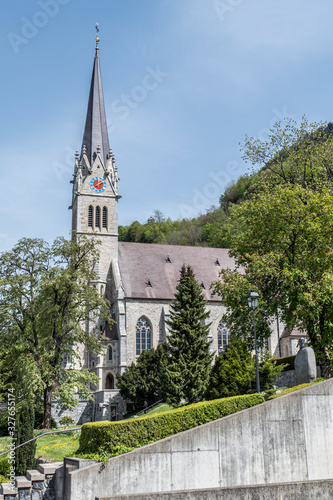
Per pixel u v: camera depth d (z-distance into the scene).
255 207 36.44
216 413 19.50
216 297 71.06
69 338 46.31
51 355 43.59
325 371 32.31
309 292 31.27
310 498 17.27
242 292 33.22
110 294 70.25
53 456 23.52
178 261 75.38
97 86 78.69
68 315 46.97
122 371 63.66
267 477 18.59
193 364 47.31
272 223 34.75
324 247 33.31
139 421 18.52
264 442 18.84
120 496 15.49
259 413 19.02
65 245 46.84
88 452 18.89
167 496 15.88
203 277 73.94
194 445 18.03
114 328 66.88
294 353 68.81
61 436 32.31
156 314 68.00
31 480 19.80
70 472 16.70
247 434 18.70
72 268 46.66
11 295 44.00
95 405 59.06
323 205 33.47
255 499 16.66
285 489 17.08
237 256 38.94
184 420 19.03
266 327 35.19
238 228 105.06
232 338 37.66
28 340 44.84
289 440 19.19
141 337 66.94
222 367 40.16
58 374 44.38
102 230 72.44
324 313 32.56
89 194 73.00
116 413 57.22
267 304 33.66
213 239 122.56
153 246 76.44
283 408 19.38
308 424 19.59
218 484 18.00
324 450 19.58
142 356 57.12
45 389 43.59
